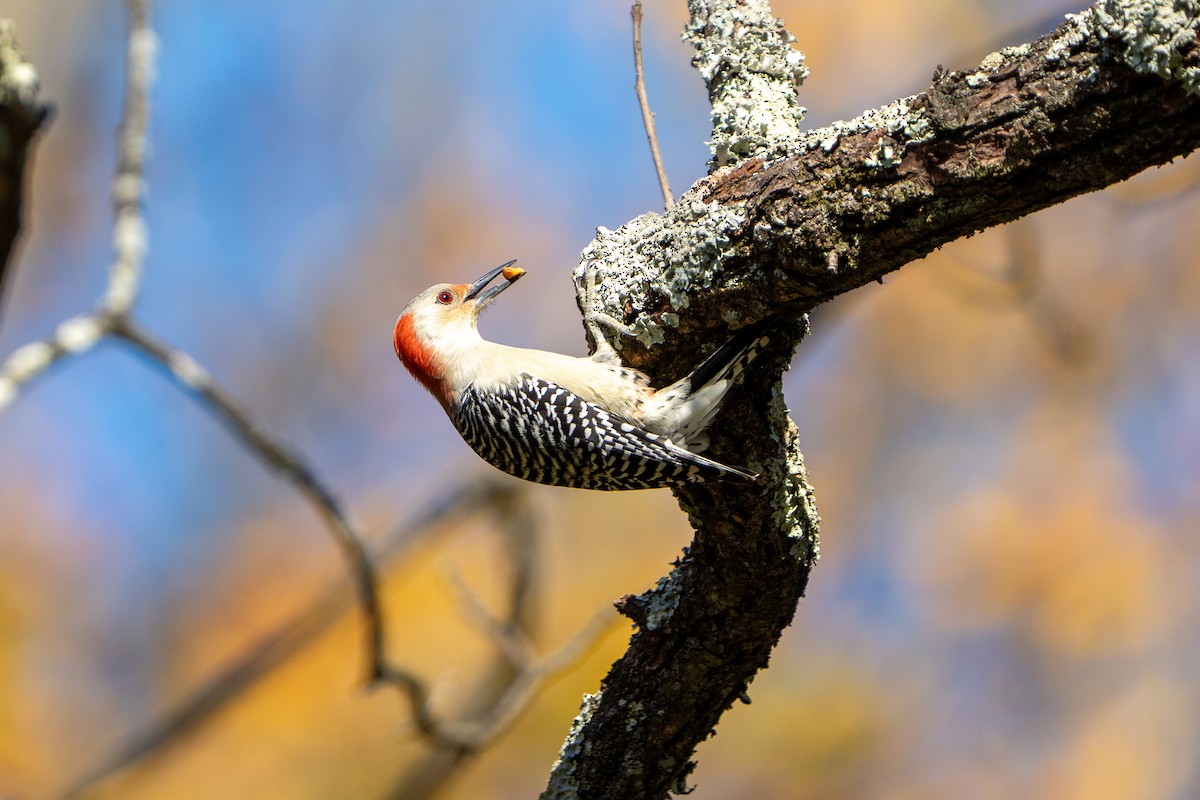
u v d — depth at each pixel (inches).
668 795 281.0
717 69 264.4
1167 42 177.6
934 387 671.1
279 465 298.2
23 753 589.6
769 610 257.9
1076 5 470.3
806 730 591.8
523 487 402.6
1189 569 644.7
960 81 198.8
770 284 225.5
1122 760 618.8
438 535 415.5
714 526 248.7
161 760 425.1
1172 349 669.9
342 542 313.3
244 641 625.6
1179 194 418.3
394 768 537.6
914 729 612.7
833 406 668.7
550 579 557.0
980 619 641.6
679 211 239.9
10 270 178.4
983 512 656.4
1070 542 651.5
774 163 223.9
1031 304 508.7
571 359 282.8
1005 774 615.2
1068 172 192.9
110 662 627.8
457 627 530.6
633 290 252.1
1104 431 666.8
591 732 276.4
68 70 705.0
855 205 209.2
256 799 536.4
